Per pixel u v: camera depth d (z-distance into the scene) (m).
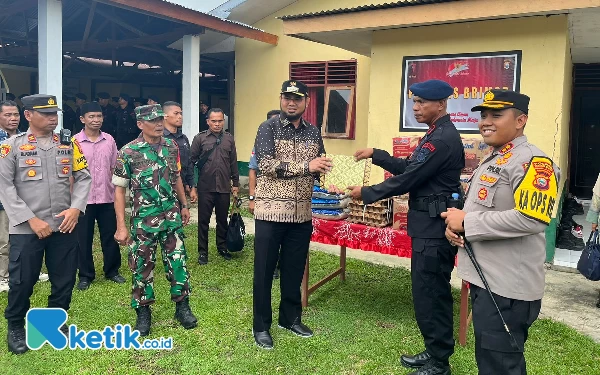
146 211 3.46
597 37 6.11
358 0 8.60
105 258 4.64
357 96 8.63
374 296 4.43
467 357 3.28
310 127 3.43
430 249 2.90
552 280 5.05
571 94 8.92
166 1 7.12
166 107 5.29
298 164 3.13
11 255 3.20
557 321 3.96
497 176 2.20
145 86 16.02
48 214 3.27
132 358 3.16
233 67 11.10
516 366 2.20
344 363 3.17
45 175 3.26
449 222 2.29
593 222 4.35
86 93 14.91
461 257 2.37
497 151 2.31
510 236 2.11
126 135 9.58
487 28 5.54
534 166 2.11
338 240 4.05
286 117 3.29
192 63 8.64
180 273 3.64
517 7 4.86
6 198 3.11
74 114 11.58
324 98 9.01
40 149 3.27
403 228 3.82
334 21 5.96
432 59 5.89
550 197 2.07
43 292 4.25
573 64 8.84
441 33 5.81
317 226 4.11
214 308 4.00
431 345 2.96
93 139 4.45
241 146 10.20
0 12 8.31
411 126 6.07
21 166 3.19
